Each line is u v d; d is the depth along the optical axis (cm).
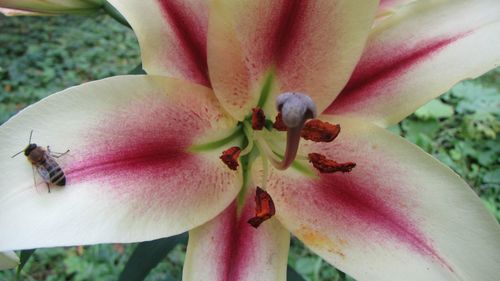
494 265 12
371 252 13
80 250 41
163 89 12
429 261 12
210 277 12
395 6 14
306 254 39
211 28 12
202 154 13
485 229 12
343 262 13
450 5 13
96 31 66
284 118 11
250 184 14
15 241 10
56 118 11
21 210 10
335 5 12
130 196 12
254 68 13
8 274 40
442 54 13
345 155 13
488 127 48
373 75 13
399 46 13
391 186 13
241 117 13
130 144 12
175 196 12
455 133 49
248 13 12
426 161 13
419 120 48
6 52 63
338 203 13
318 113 13
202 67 13
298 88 13
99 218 11
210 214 13
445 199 12
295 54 12
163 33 12
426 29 13
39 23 68
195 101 13
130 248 41
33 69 60
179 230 12
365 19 12
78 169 11
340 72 12
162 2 12
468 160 47
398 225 13
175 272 38
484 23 13
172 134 12
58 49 63
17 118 11
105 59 61
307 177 14
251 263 13
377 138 13
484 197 44
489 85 55
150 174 12
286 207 13
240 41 12
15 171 11
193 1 12
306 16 12
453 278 12
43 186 11
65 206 11
